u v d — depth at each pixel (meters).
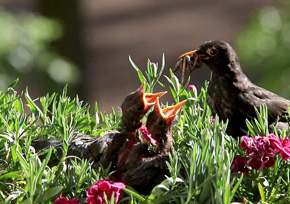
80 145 7.34
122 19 44.03
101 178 6.96
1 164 7.25
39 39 18.36
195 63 9.48
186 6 45.69
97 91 34.47
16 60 17.94
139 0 47.00
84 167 6.66
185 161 6.82
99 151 7.13
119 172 6.92
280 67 18.58
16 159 7.21
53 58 19.20
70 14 22.83
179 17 44.00
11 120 8.04
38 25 18.33
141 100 6.81
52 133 8.07
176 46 40.00
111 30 42.28
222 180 6.02
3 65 17.83
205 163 6.25
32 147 7.31
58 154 7.41
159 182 6.72
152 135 6.89
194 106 8.59
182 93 8.69
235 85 9.56
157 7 45.72
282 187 7.03
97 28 42.69
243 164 6.91
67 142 6.89
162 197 6.30
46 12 22.67
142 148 6.86
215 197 6.06
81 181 6.65
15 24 17.98
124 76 35.97
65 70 19.31
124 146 6.92
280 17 18.78
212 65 9.56
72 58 22.92
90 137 7.59
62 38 22.80
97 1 47.16
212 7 45.00
